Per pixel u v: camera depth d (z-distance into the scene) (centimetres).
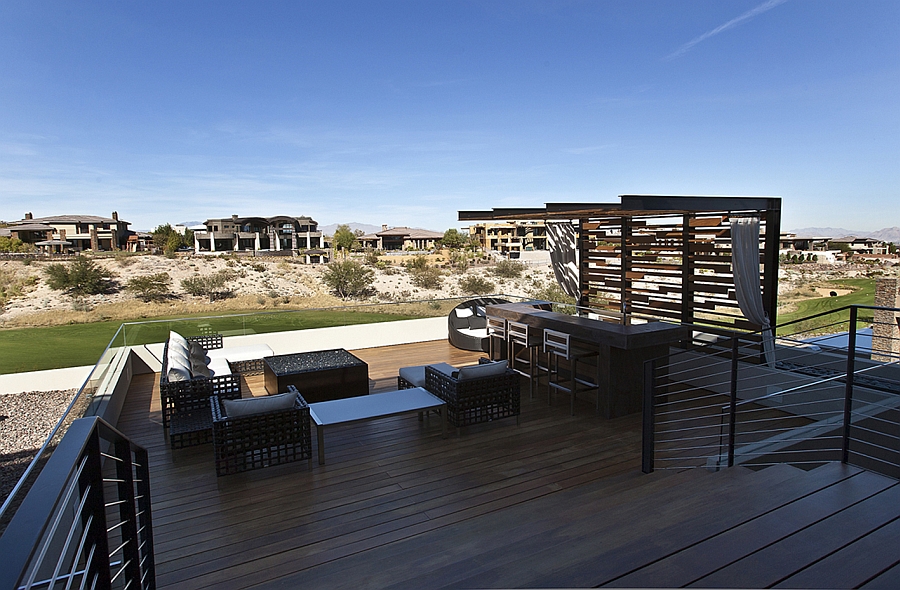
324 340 909
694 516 244
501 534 279
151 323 787
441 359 839
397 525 346
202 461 459
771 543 216
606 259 893
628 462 442
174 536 335
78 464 115
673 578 193
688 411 574
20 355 1964
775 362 633
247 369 755
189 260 3672
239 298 3244
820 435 493
